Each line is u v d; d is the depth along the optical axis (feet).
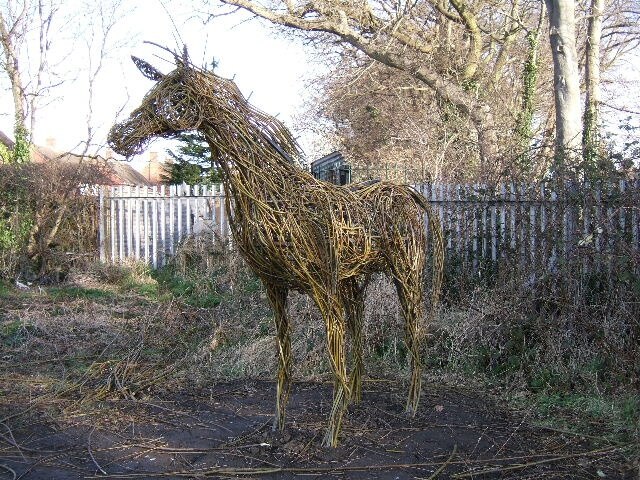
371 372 20.76
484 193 26.25
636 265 19.69
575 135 28.37
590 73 40.93
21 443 14.65
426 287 25.55
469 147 43.55
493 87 51.01
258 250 13.26
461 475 13.10
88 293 33.42
